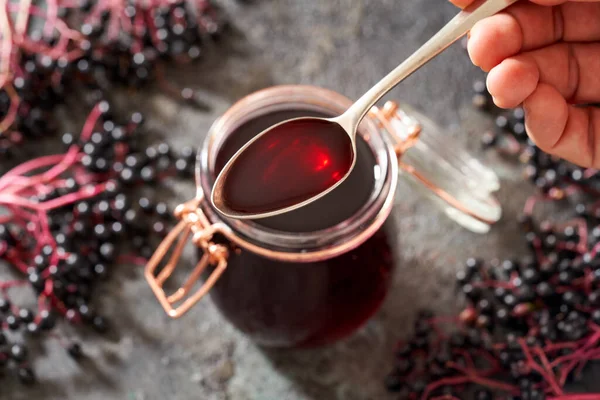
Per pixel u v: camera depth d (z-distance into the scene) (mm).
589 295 522
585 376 522
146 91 595
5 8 569
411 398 514
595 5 466
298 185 425
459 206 483
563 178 564
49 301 538
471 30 452
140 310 539
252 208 425
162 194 569
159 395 521
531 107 448
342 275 451
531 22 463
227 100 595
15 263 550
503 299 531
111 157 569
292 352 529
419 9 618
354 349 531
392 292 544
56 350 530
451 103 592
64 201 544
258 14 618
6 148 574
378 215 437
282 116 456
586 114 471
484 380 514
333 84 599
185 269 548
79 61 587
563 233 556
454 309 541
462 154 561
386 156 439
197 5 615
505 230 560
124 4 605
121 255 551
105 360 528
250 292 459
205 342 532
